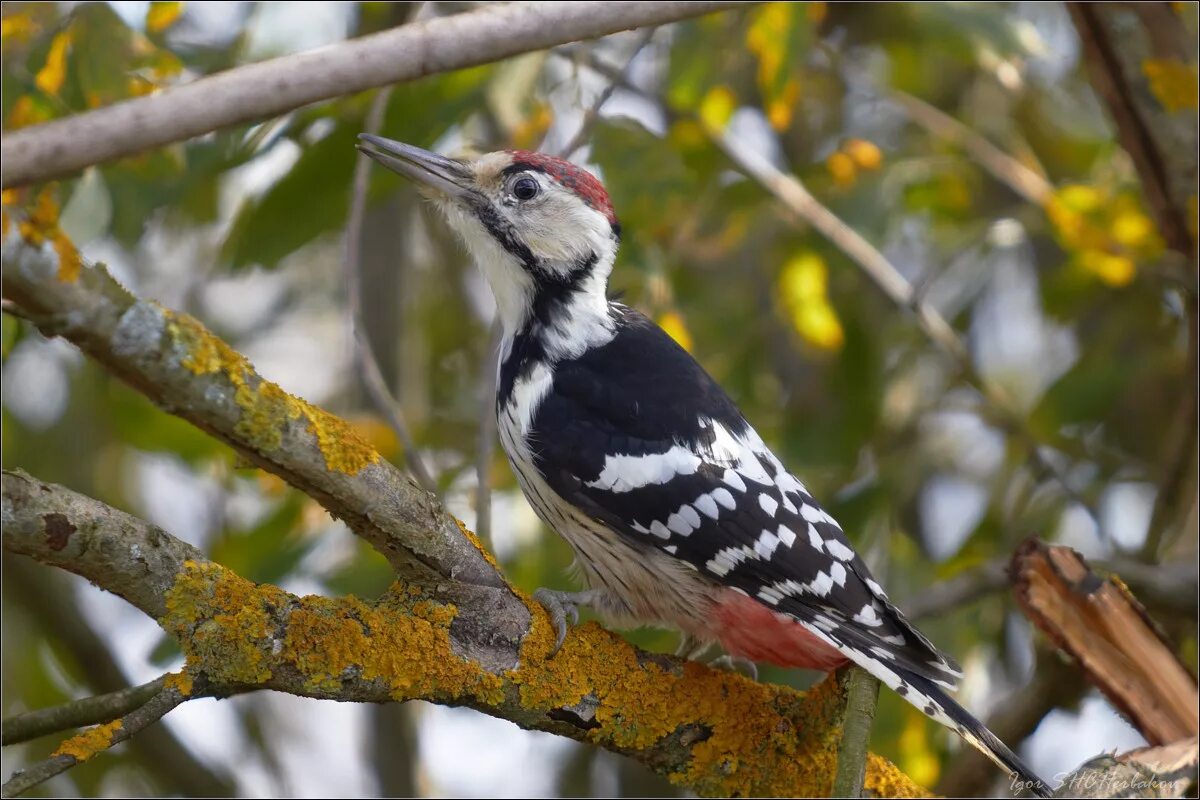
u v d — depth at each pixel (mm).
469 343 13234
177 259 13203
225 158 9516
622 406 8172
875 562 11305
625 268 10117
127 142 5289
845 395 12109
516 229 8703
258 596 6141
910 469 11883
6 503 5559
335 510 6000
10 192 5363
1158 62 9469
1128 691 7887
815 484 11586
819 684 7555
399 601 6543
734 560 7883
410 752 12219
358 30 11016
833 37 12703
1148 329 12336
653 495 7977
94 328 5051
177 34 10336
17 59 8031
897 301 11461
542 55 10070
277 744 13484
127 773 12203
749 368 11836
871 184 11516
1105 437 12742
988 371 13445
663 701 7105
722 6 6488
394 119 9992
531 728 6945
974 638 11148
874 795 7621
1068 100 13148
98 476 12117
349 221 9016
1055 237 11648
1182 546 9781
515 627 6750
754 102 13086
